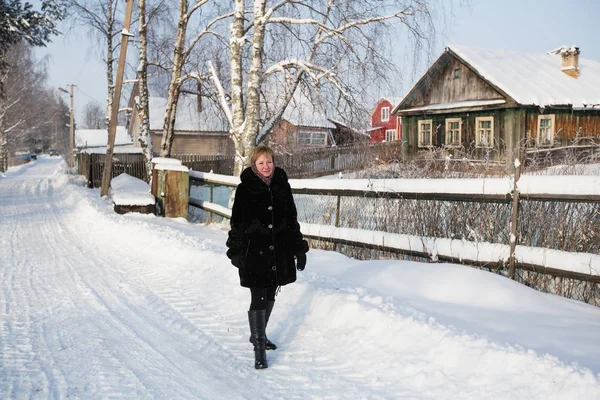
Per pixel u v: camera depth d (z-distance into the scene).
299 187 8.00
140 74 16.48
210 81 14.67
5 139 46.41
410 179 6.13
